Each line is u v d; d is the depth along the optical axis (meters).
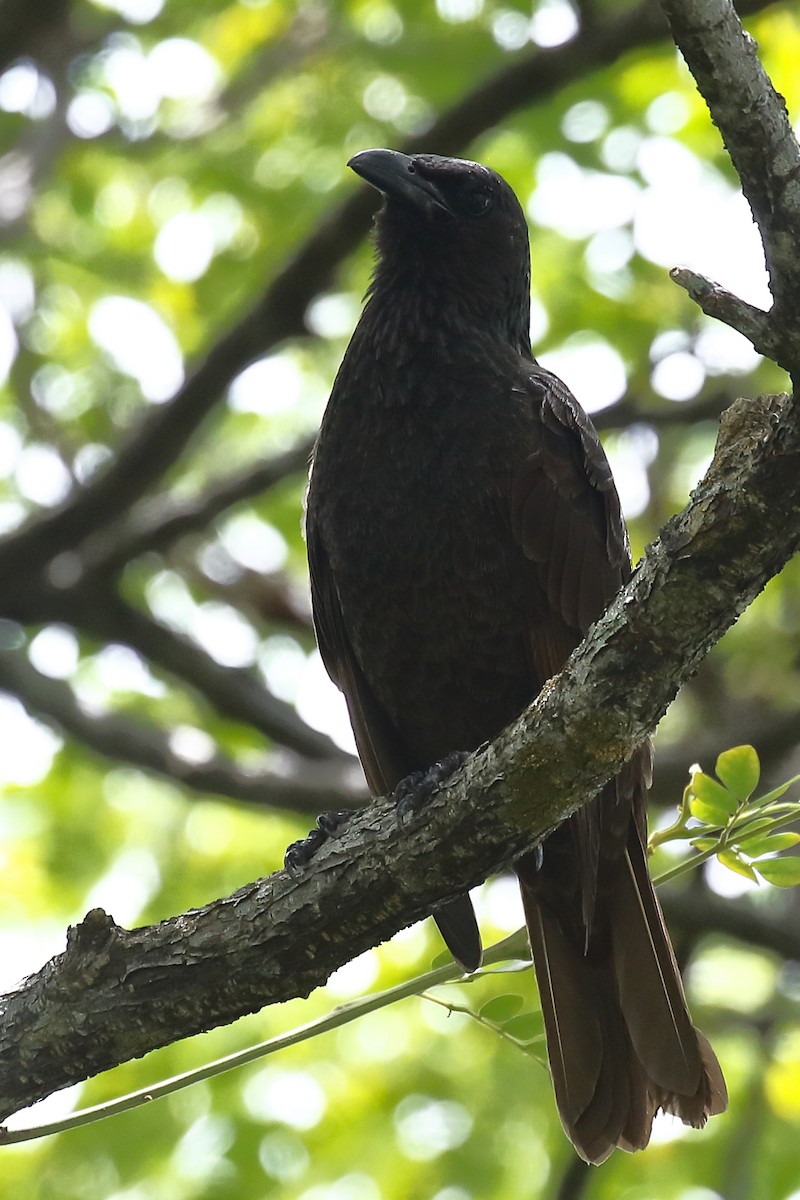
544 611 7.94
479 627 7.99
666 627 5.61
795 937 11.77
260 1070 12.81
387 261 8.73
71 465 15.66
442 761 7.19
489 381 7.98
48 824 14.92
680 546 5.48
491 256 8.75
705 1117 7.47
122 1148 12.14
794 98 13.56
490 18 14.25
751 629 13.97
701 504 5.44
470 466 7.82
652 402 14.82
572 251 15.19
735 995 14.01
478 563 7.88
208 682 13.97
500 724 8.30
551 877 7.82
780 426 5.17
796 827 10.86
